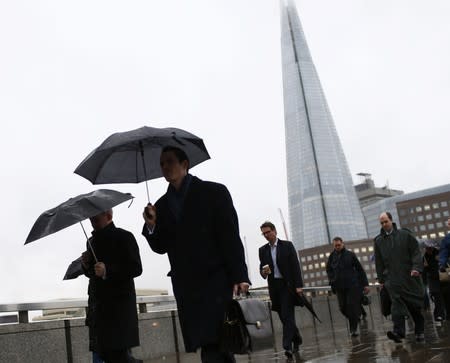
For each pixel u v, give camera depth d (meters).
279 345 10.93
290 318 8.60
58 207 4.82
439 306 12.55
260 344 3.60
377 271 8.61
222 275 3.76
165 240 3.96
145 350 9.98
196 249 3.78
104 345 4.70
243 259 3.78
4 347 7.25
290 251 8.85
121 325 4.74
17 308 7.50
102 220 5.03
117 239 4.84
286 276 8.72
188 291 3.74
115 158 4.86
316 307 17.42
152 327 10.33
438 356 6.14
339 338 11.23
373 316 19.80
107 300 4.78
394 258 8.21
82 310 8.88
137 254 4.85
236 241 3.79
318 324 17.28
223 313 3.67
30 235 4.67
